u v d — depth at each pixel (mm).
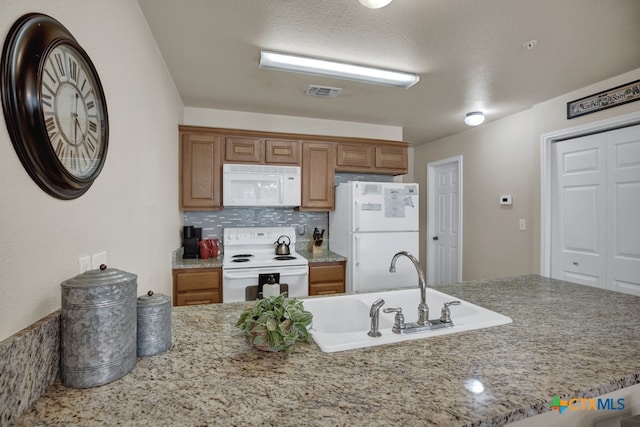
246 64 2160
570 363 855
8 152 657
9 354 600
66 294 720
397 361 867
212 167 2891
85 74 933
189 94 2703
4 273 640
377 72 2211
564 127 2697
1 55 646
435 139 4355
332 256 3096
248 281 2693
